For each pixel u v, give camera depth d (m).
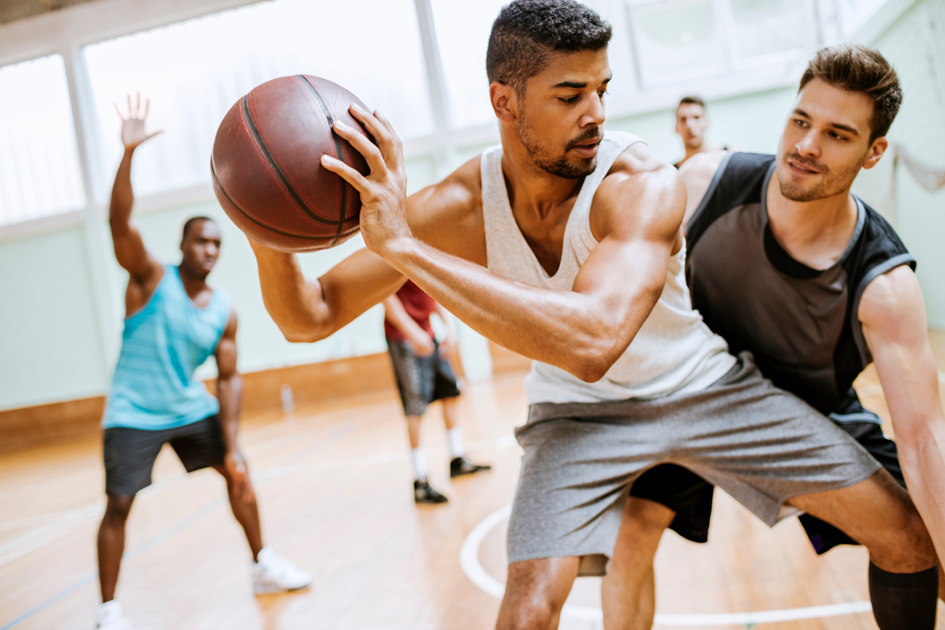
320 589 2.48
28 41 8.54
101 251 8.55
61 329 8.71
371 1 8.03
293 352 8.22
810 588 1.99
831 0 6.62
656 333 1.30
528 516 1.18
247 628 2.24
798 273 1.32
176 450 2.51
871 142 1.21
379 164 0.99
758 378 1.35
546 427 1.31
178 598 2.59
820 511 1.28
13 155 8.84
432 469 4.00
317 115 1.02
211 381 8.22
